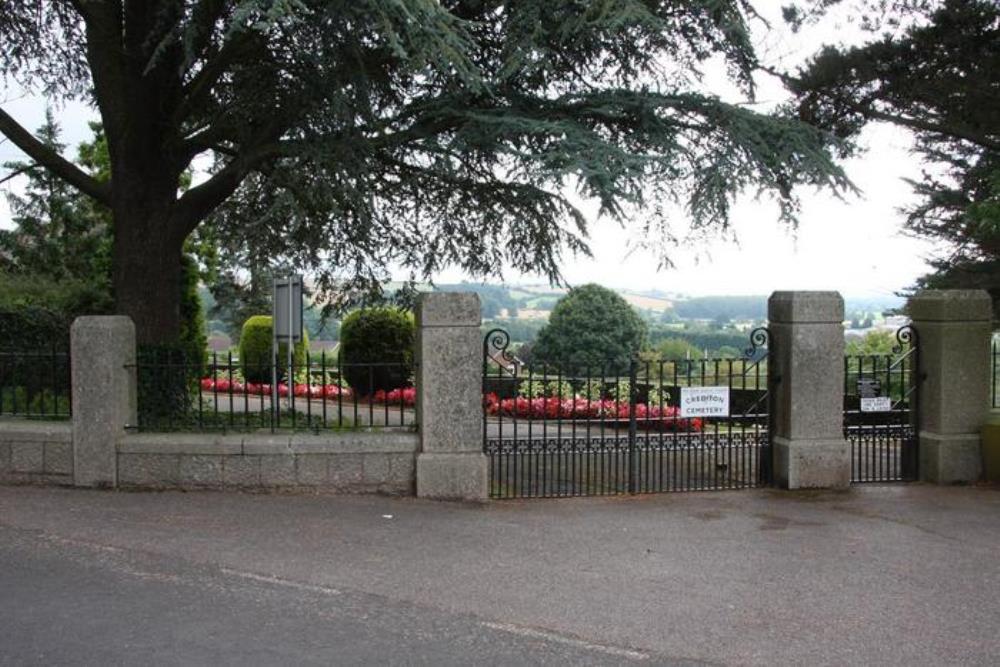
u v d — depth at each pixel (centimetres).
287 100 951
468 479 768
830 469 841
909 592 536
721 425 1141
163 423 817
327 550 601
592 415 1228
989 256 1179
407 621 473
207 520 669
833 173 895
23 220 1922
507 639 451
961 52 971
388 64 971
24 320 1207
